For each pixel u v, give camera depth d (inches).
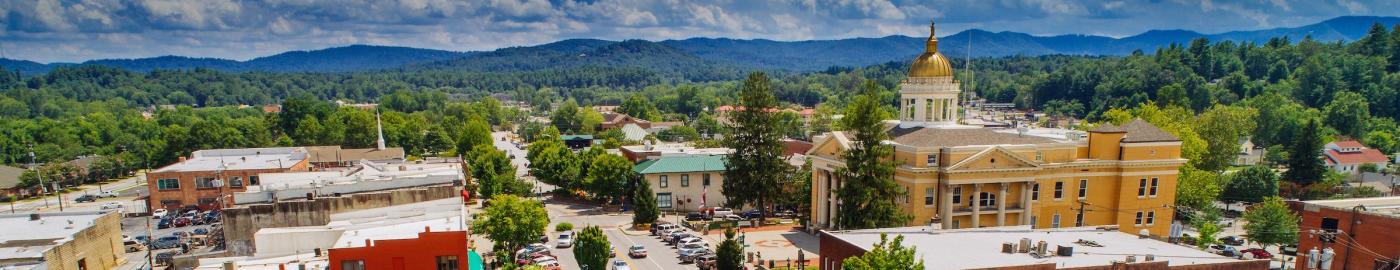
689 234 3654.0
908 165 3164.4
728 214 4347.9
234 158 5054.1
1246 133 6993.1
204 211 4382.4
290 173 3260.3
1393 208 2486.5
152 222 4274.1
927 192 3149.6
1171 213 3462.1
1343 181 5605.3
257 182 4426.7
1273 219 3420.3
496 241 3065.9
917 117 3784.5
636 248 3368.6
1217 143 5118.1
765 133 4121.6
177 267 2190.0
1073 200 3339.1
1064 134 3767.2
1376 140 7268.7
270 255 2074.3
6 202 5477.4
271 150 5359.3
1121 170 3344.0
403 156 6643.7
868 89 3174.2
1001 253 2023.9
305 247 2102.6
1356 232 2388.0
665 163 4763.8
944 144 3149.6
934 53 3769.7
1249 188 4788.4
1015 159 3157.0
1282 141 7411.4
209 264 1996.8
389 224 2234.3
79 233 2421.3
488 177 4921.3
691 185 4753.9
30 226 2527.1
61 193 6033.5
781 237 3646.7
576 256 2888.8
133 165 7278.5
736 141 4197.8
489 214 3041.3
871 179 3085.6
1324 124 7869.1
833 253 2214.6
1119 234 2384.4
